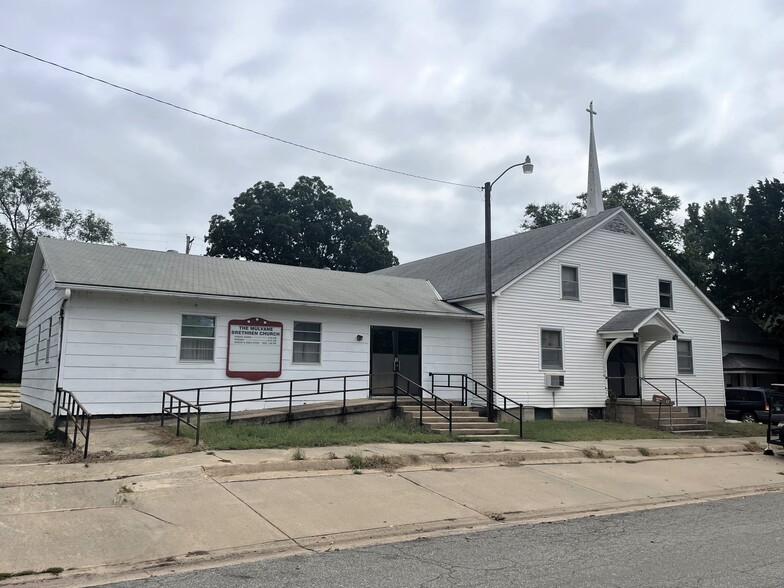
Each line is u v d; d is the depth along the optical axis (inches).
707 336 1043.9
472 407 805.2
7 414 824.9
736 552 270.4
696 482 468.4
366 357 755.4
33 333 801.6
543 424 744.3
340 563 244.5
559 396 856.9
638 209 1686.8
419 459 448.8
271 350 689.0
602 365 905.5
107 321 596.4
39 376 702.5
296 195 2007.9
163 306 628.4
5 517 273.9
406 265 1266.0
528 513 348.8
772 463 582.6
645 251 991.6
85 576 225.5
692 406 997.8
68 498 306.7
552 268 880.3
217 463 379.9
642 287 976.3
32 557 236.8
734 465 556.7
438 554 260.2
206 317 655.8
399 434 553.9
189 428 526.9
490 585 218.8
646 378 944.9
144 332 614.9
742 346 1526.8
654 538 295.9
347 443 496.4
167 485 336.5
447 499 360.5
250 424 566.9
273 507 316.5
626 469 495.8
